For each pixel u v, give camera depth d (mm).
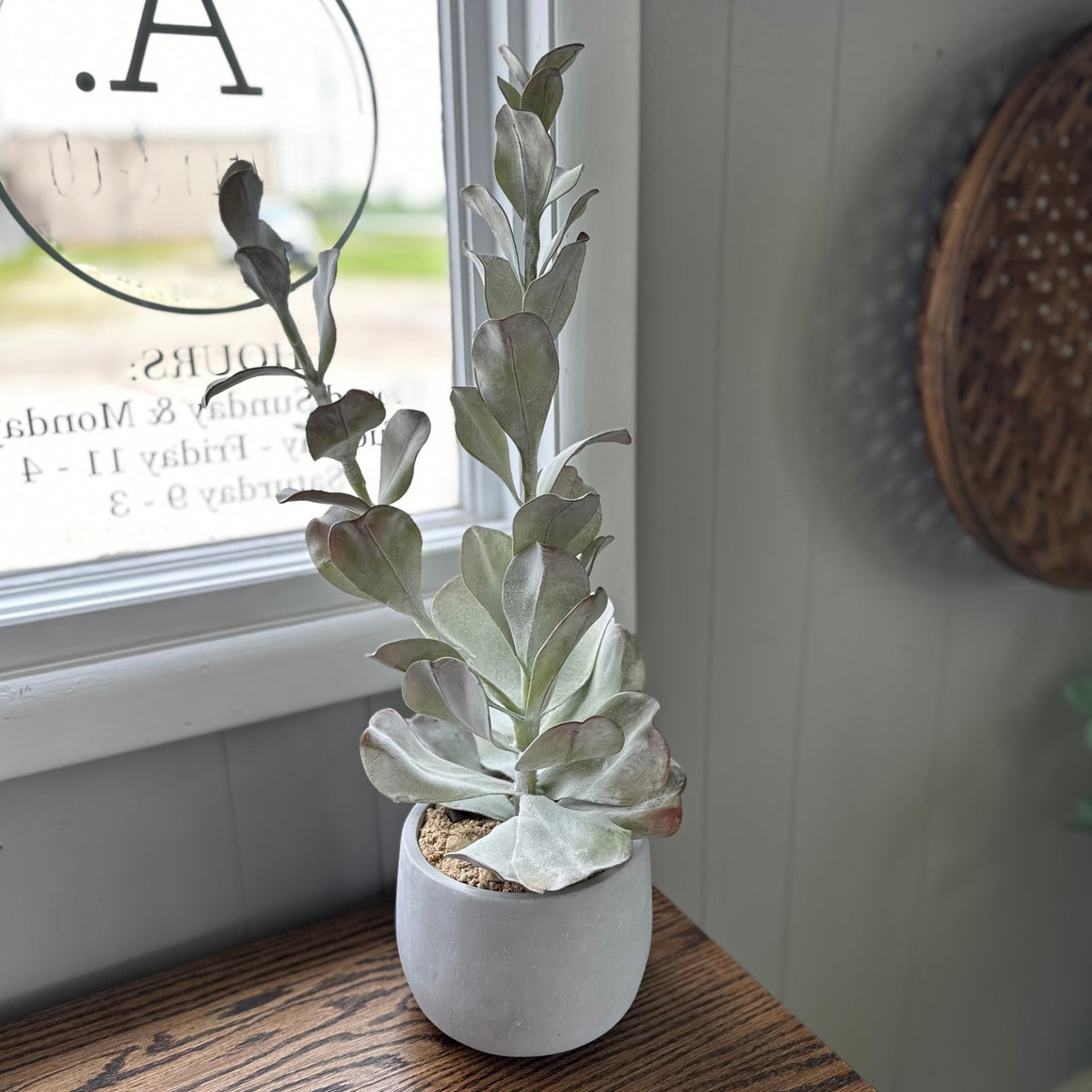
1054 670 1067
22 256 559
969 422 832
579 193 626
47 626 583
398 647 475
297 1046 557
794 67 722
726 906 912
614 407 681
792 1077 538
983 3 794
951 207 780
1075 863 1170
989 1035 1184
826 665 899
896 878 1024
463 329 691
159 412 619
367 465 691
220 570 642
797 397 808
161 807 622
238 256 411
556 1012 509
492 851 477
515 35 625
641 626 780
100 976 629
